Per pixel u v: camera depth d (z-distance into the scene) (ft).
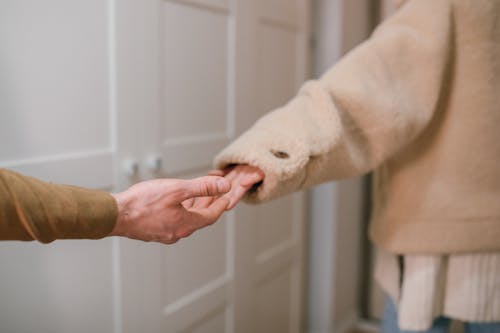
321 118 2.45
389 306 3.37
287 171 2.26
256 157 2.26
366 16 6.79
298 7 5.62
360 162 2.60
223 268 4.78
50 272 3.20
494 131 2.73
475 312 2.83
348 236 6.92
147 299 3.92
